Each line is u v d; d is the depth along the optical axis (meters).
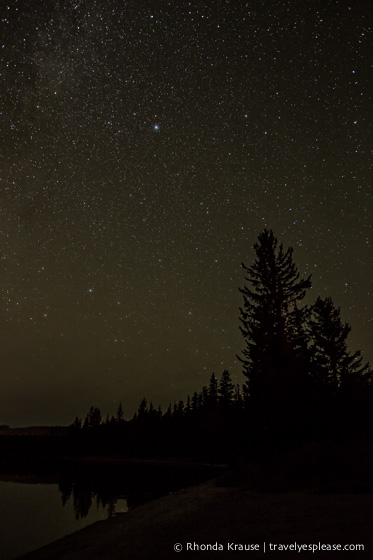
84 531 9.93
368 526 5.98
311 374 24.61
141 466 52.78
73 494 22.50
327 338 30.34
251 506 9.15
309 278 25.25
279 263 25.94
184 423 79.12
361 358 29.70
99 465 56.19
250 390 23.34
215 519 8.10
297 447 19.27
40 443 88.81
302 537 5.81
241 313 25.72
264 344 23.56
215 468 45.53
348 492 9.57
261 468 15.16
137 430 87.12
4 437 91.00
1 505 18.50
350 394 27.22
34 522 14.19
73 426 104.56
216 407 64.56
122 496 21.06
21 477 34.34
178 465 53.06
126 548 6.70
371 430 24.62
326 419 22.94
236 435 21.98
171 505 11.92
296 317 24.80
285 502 9.11
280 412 21.02
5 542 10.98
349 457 12.44
